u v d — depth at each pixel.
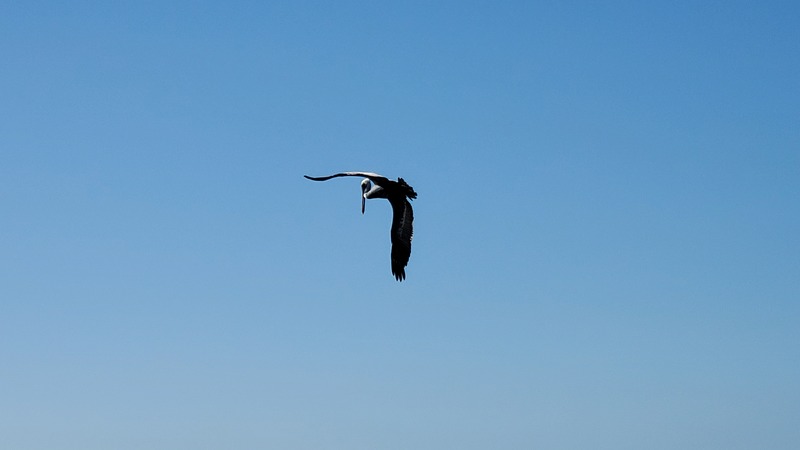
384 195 32.12
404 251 32.22
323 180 29.41
